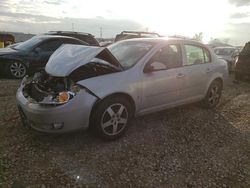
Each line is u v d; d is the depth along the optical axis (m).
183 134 4.96
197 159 4.12
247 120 5.89
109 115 4.35
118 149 4.25
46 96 4.05
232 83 10.72
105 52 4.48
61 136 4.56
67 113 3.94
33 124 4.20
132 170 3.73
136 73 4.64
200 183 3.54
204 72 5.93
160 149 4.34
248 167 3.98
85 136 4.60
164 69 5.08
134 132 4.89
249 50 10.76
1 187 3.22
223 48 15.68
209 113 6.18
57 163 3.79
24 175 3.48
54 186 3.30
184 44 5.62
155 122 5.40
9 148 4.12
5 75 9.39
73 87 4.02
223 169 3.88
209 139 4.83
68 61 4.34
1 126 4.87
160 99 5.07
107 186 3.37
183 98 5.57
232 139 4.89
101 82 4.20
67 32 12.87
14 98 6.62
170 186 3.44
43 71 4.78
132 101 4.62
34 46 9.62
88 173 3.60
